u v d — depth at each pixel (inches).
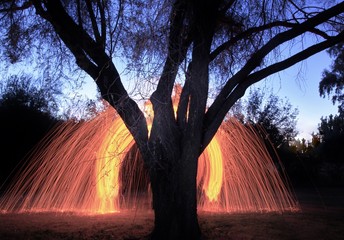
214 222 415.2
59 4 336.2
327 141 1398.9
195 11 322.3
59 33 338.6
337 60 629.6
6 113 906.7
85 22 387.9
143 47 291.7
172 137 316.8
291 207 576.4
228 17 396.8
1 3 382.9
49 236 350.0
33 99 936.3
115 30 342.0
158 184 316.8
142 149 320.5
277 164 1144.2
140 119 320.5
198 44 323.3
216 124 336.2
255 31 373.7
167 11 307.9
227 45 363.6
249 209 548.7
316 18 353.1
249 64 343.0
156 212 317.7
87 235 353.4
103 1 347.3
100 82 326.0
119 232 364.2
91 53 332.2
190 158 315.9
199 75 319.9
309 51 350.6
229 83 339.3
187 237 311.6
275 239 337.1
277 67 347.3
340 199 705.0
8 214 495.8
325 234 358.3
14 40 379.6
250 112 967.0
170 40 309.6
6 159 888.3
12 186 856.9
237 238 336.8
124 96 313.0
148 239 323.0
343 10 353.4
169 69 302.4
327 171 1254.9
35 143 909.8
